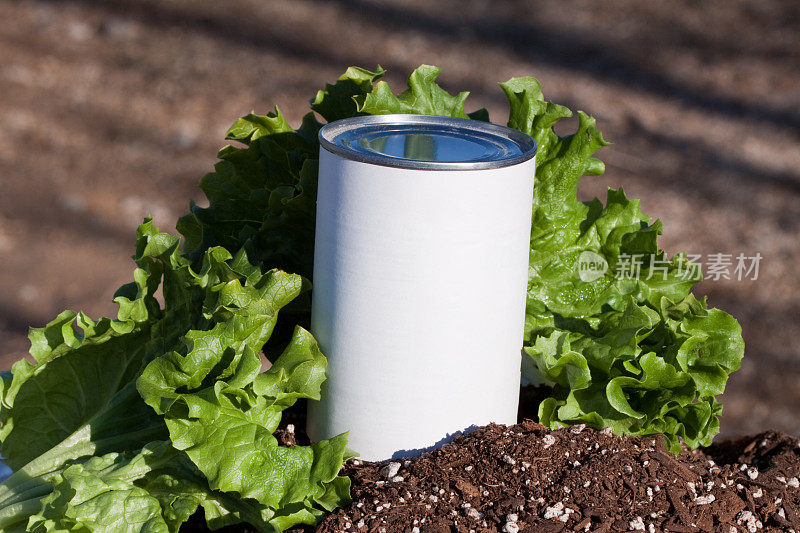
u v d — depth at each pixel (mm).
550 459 1843
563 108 2232
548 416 2025
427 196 1710
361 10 9562
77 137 6926
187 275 1920
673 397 2012
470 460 1831
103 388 2023
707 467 1954
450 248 1744
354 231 1761
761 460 2213
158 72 8016
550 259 2299
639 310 2031
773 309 5254
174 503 1691
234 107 7496
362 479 1812
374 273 1770
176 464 1782
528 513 1713
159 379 1709
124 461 1789
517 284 1866
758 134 7520
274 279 1820
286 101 7629
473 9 9766
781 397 4531
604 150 7055
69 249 5633
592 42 9102
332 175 1777
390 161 1697
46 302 5148
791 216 6289
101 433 1963
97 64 8062
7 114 7105
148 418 2000
